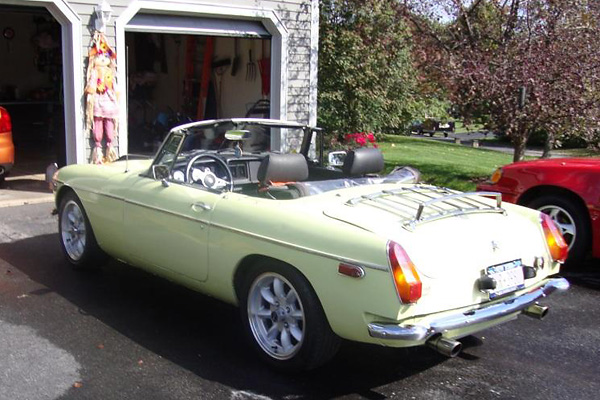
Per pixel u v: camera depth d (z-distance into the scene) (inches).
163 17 395.5
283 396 145.6
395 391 150.1
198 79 549.0
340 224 146.0
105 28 362.3
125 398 142.1
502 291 149.0
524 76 346.6
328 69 587.8
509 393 150.7
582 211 241.3
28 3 339.0
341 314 140.9
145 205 192.1
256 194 206.5
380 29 568.1
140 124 548.4
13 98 576.7
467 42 405.1
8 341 170.1
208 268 173.0
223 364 160.9
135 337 175.6
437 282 137.3
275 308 158.2
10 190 364.8
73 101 360.8
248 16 422.6
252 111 486.9
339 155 217.3
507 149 940.0
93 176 219.3
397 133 909.8
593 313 207.5
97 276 227.8
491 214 164.4
